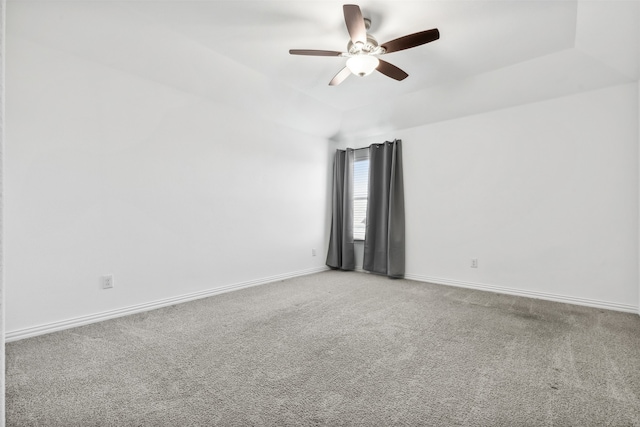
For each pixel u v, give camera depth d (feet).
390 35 8.67
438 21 8.05
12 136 7.32
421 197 14.03
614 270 9.82
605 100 10.00
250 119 12.62
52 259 7.84
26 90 7.50
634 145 9.58
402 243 14.28
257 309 9.63
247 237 12.48
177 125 10.31
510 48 9.28
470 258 12.62
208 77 10.39
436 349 6.84
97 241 8.57
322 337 7.48
